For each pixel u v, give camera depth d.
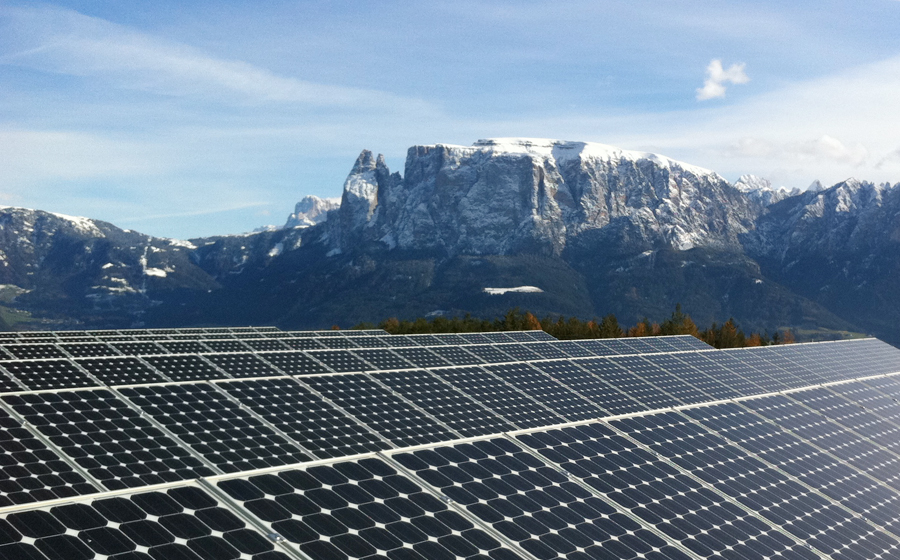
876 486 45.91
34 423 31.42
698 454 42.28
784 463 44.88
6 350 54.59
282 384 43.59
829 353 98.06
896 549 36.97
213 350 66.88
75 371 43.47
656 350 91.12
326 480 28.95
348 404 42.03
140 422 33.97
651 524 32.06
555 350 80.06
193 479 27.09
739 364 77.75
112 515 23.48
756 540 33.31
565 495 32.72
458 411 44.03
